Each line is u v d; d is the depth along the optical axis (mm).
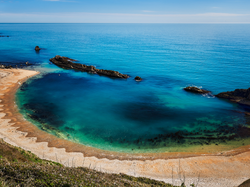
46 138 33750
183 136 36062
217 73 77062
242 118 43219
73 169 19125
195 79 71000
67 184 14625
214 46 149125
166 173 26906
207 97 55594
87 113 44594
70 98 53312
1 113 41688
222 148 32625
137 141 34406
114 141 34250
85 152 30750
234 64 89375
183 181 25484
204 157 30375
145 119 42531
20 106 46344
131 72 81688
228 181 25625
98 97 54625
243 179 25969
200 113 45812
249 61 93688
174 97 55500
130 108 47938
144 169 27578
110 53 123000
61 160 28125
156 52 126125
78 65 85312
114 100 52750
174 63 95375
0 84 60656
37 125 37969
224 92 55812
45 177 15008
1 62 90875
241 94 52969
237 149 32375
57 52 123562
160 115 44500
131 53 123000
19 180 14172
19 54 112875
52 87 61812
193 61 98375
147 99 53875
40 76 73438
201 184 25062
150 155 30734
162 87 63875
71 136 35094
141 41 192875
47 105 48031
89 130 37469
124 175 24266
